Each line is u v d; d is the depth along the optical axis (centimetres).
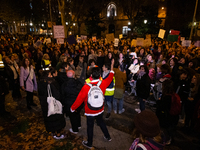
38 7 4381
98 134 386
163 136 160
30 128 409
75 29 4556
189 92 403
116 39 1121
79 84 350
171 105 302
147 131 142
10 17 3719
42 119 452
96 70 287
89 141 329
